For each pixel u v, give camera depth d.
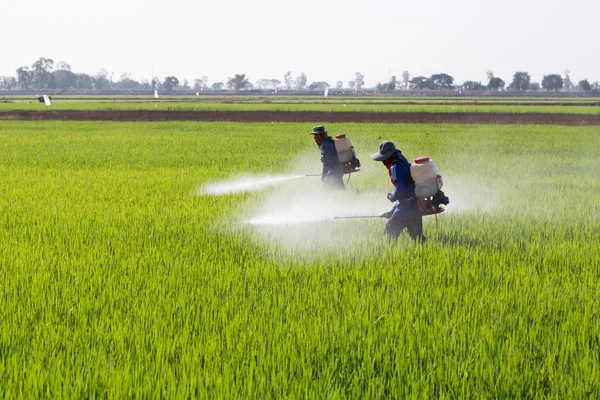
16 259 12.34
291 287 10.42
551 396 6.76
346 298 9.85
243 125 70.94
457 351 7.79
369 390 6.82
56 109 102.38
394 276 11.17
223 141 47.78
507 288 10.57
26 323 8.76
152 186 23.72
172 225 16.12
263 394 6.66
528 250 13.45
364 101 162.25
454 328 8.41
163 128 65.88
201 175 27.20
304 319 8.91
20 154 37.41
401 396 6.74
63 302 9.70
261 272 11.43
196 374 7.11
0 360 7.58
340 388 6.89
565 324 8.70
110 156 36.19
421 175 13.39
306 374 7.03
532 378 7.16
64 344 7.98
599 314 9.34
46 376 7.02
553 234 15.21
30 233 15.01
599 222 16.80
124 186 23.56
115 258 12.53
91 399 6.62
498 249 13.62
